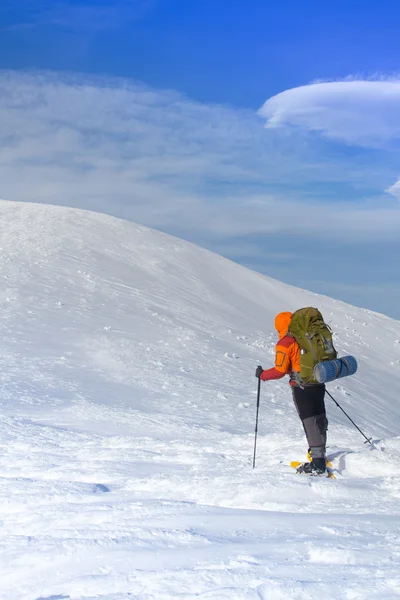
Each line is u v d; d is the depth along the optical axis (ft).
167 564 12.21
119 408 46.03
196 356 80.12
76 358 66.85
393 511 16.94
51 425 37.52
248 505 18.02
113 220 168.25
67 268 121.29
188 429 38.81
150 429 38.22
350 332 147.74
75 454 27.35
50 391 50.16
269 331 120.88
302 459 25.00
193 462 25.22
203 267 156.04
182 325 99.50
